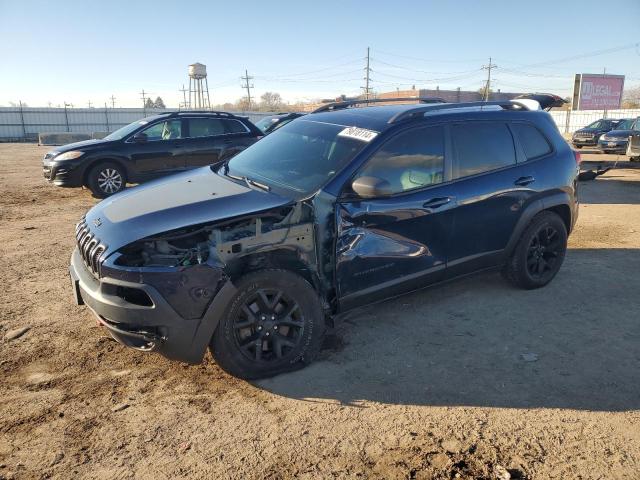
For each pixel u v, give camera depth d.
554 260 5.15
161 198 3.76
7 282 5.33
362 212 3.71
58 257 6.26
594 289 5.12
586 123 40.28
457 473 2.60
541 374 3.55
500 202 4.50
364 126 4.15
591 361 3.72
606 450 2.78
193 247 3.32
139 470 2.63
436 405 3.20
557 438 2.88
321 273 3.61
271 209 3.41
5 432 2.92
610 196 10.43
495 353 3.84
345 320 4.40
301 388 3.39
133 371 3.60
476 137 4.47
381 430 2.96
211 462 2.69
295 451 2.78
